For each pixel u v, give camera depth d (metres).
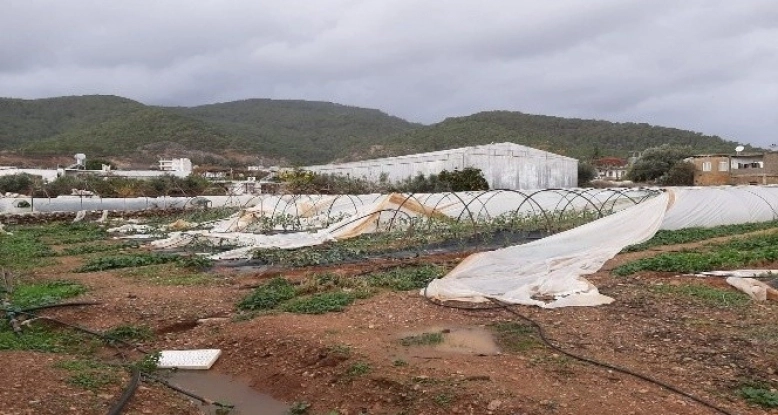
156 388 7.44
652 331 9.34
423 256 18.69
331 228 24.75
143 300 12.48
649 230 18.80
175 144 114.31
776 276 13.40
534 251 15.79
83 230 30.16
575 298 11.60
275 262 18.33
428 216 25.53
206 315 11.36
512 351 8.56
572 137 134.75
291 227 29.81
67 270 17.06
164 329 10.55
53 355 8.24
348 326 9.89
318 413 7.05
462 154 52.16
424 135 123.25
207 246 22.66
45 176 60.03
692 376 7.32
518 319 10.30
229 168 98.25
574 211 28.78
